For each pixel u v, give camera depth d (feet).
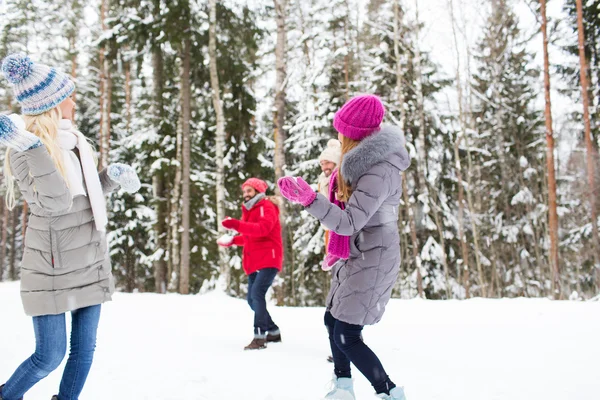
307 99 61.16
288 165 63.72
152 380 11.28
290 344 16.20
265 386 11.00
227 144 54.80
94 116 70.95
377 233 8.52
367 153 8.21
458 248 65.00
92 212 8.11
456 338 16.47
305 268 61.46
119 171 8.63
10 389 7.73
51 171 7.17
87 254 7.95
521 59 74.18
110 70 62.18
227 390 10.62
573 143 61.67
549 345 14.76
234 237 17.33
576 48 53.21
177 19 46.60
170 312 23.40
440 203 62.28
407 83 57.77
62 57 64.90
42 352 7.63
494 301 25.26
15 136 6.86
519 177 75.05
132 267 67.41
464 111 69.15
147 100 57.77
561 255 69.51
